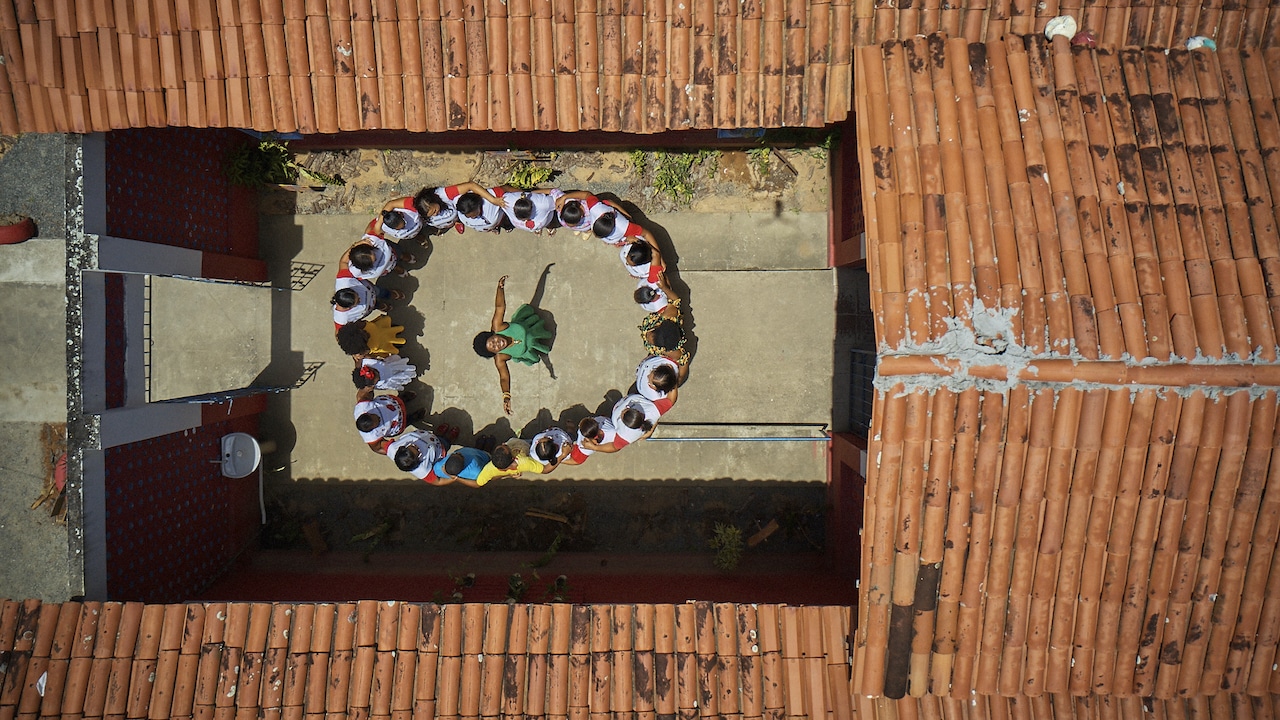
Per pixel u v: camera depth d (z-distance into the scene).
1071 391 4.40
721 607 5.29
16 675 5.02
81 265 5.10
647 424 6.79
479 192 6.67
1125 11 4.84
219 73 4.97
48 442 5.21
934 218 4.53
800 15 4.85
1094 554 4.66
